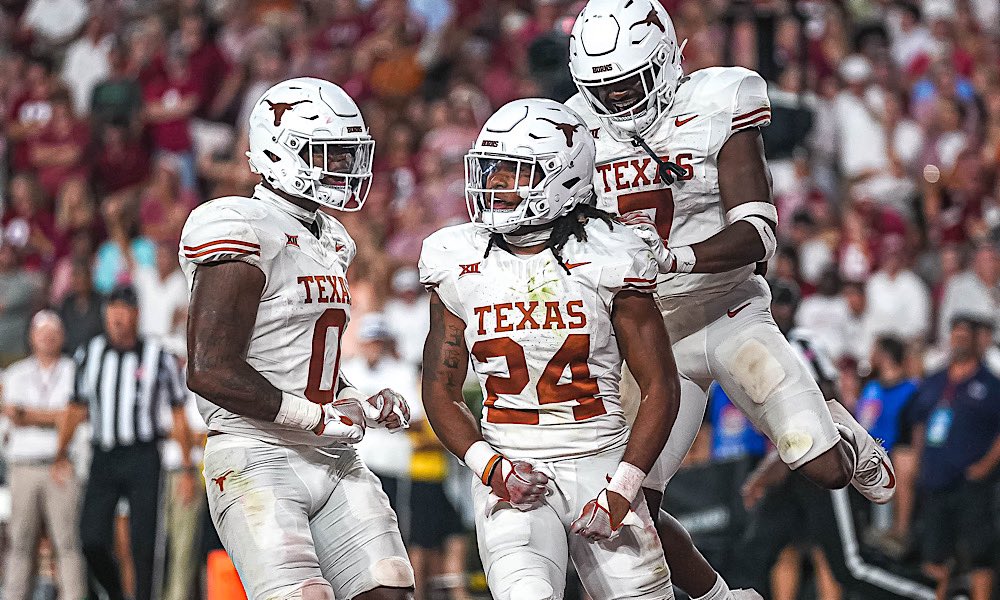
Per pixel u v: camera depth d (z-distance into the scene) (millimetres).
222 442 11148
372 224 28828
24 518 21906
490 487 10734
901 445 21969
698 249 11359
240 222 10734
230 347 10641
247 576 10781
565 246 10758
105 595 21109
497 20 35594
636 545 10773
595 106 11883
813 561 19797
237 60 36875
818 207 28203
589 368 10773
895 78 33375
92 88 34656
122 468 20828
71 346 25188
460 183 29547
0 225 32125
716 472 19172
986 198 29234
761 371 12273
